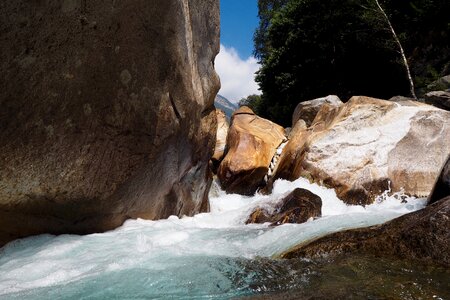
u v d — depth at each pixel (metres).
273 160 9.76
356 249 3.02
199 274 2.83
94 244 3.67
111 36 3.74
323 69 19.05
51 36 3.19
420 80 15.48
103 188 4.04
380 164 6.66
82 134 3.67
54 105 3.36
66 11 3.25
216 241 3.88
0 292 2.54
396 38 15.72
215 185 9.02
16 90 3.06
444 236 2.81
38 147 3.35
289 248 3.38
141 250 3.46
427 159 6.62
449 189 4.39
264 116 23.66
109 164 4.05
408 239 2.91
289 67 20.33
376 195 6.37
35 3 3.01
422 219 3.04
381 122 7.39
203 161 6.35
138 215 4.76
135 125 4.23
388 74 17.83
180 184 5.67
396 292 2.23
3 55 2.90
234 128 10.42
